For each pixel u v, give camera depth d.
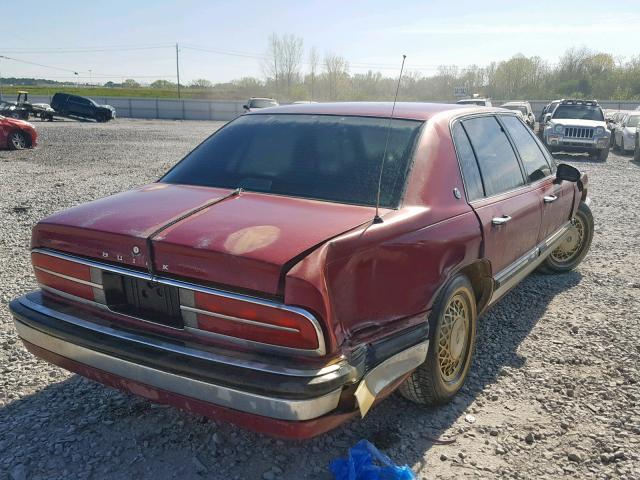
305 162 3.31
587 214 5.98
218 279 2.41
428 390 3.16
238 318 2.39
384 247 2.70
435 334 3.06
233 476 2.77
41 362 3.89
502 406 3.43
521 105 26.97
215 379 2.34
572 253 6.04
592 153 18.69
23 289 5.27
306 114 3.75
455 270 3.20
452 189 3.35
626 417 3.31
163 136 26.62
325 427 2.40
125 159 16.53
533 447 3.03
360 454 2.76
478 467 2.86
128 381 2.60
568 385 3.67
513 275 4.12
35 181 11.88
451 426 3.21
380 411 3.34
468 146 3.74
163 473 2.78
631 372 3.85
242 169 3.39
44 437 3.03
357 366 2.45
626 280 5.83
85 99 39.47
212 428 3.14
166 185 3.41
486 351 4.17
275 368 2.30
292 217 2.72
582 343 4.31
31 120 38.44
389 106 3.78
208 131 31.28
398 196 3.03
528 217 4.25
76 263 2.79
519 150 4.55
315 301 2.31
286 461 2.88
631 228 8.18
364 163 3.22
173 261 2.50
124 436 3.06
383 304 2.72
